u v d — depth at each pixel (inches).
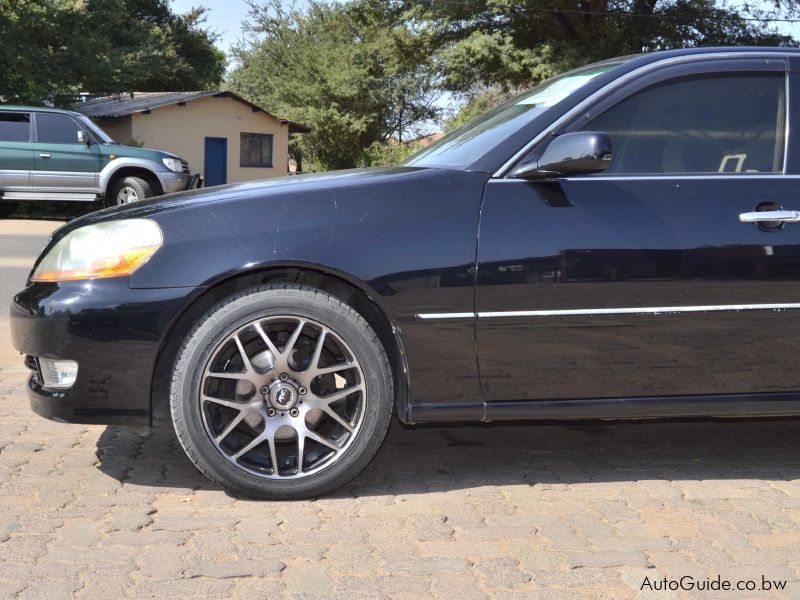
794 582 108.0
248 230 129.3
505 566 111.3
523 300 131.0
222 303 128.8
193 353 128.1
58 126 698.8
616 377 134.8
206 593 103.0
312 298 129.8
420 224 131.0
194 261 128.0
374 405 132.1
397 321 130.0
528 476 146.7
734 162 139.9
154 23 1695.4
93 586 104.3
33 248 505.7
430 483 142.6
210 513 128.0
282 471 133.2
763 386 137.9
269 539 118.9
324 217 130.6
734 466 153.3
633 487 141.8
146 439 164.1
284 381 131.3
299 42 1695.4
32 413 180.9
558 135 136.5
